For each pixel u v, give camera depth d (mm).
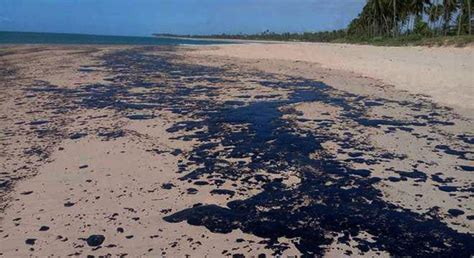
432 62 21484
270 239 4902
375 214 5551
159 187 6328
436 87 15172
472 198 6074
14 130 9250
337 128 9891
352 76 19359
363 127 10008
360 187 6441
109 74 18984
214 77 18641
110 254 4512
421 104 12789
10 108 11430
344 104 12703
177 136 9062
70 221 5219
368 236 4992
